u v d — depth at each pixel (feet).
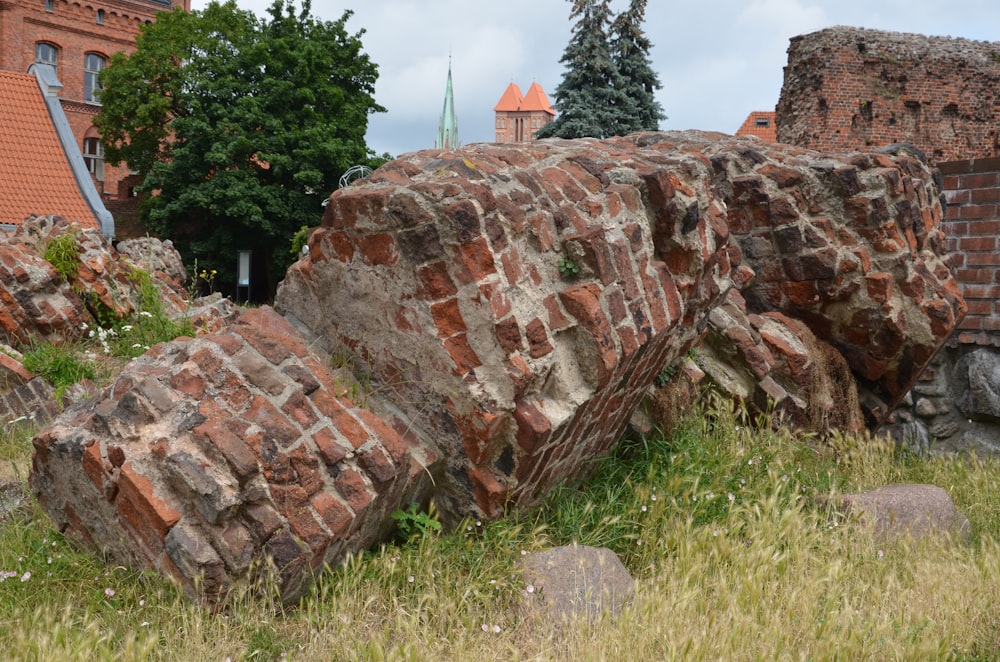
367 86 113.91
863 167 22.82
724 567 14.38
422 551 13.34
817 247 22.61
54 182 81.76
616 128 103.91
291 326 15.10
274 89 101.09
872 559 15.49
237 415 12.16
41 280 30.71
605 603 12.53
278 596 11.93
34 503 15.11
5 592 12.02
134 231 122.42
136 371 12.80
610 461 17.44
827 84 69.15
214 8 109.50
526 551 13.71
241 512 11.68
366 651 10.88
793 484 18.52
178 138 105.29
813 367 22.13
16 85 87.30
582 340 14.15
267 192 98.84
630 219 15.47
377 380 14.55
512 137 417.90
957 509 19.15
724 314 21.84
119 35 144.77
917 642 12.12
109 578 12.59
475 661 10.96
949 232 26.45
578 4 105.09
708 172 17.56
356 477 12.51
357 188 14.21
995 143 70.95
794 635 12.30
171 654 10.69
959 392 26.37
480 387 13.26
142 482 11.70
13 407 24.79
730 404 20.63
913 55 69.82
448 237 13.05
